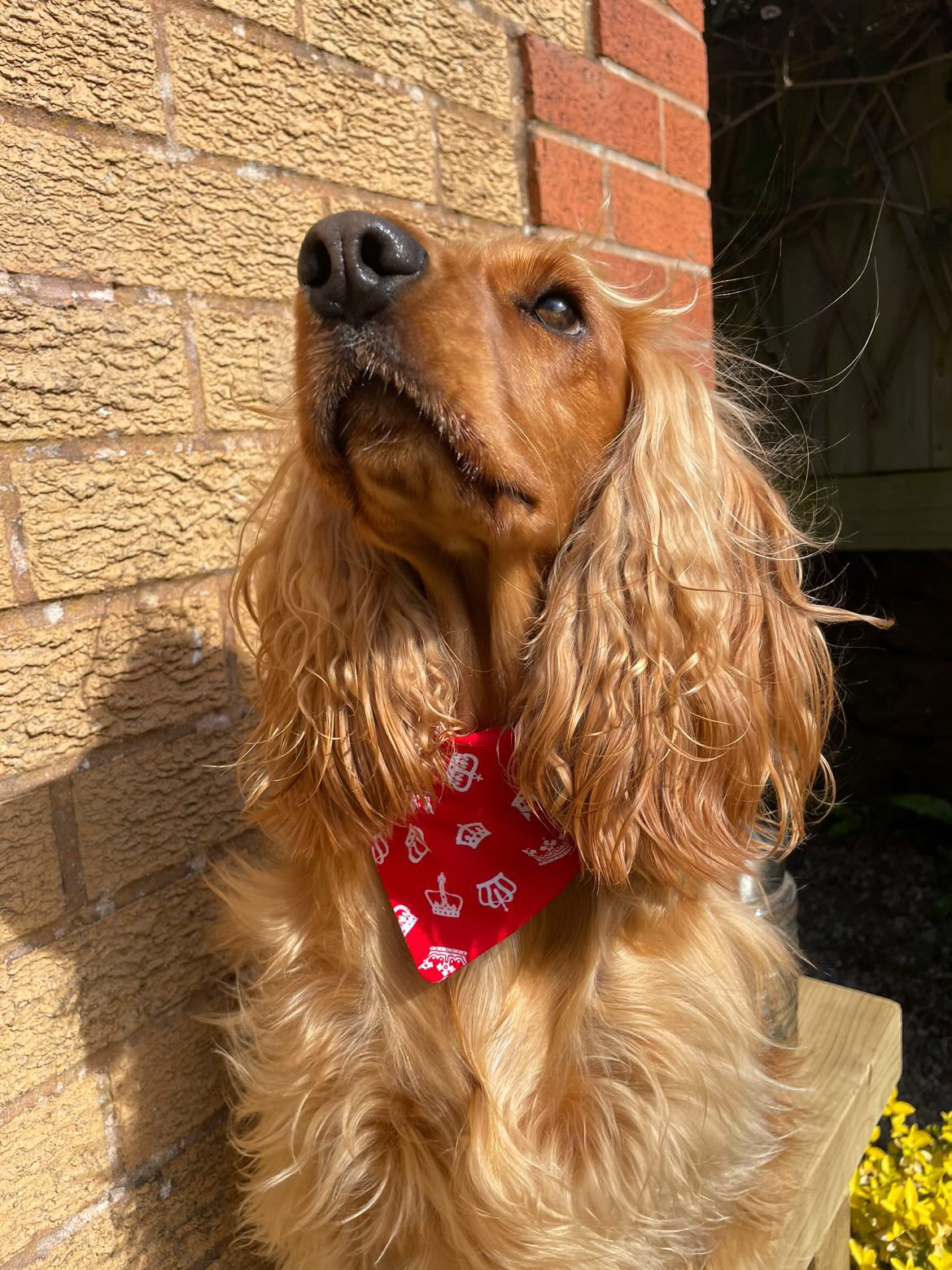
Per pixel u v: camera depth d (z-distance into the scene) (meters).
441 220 0.62
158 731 0.48
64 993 0.44
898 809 1.50
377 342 0.38
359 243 0.37
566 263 0.45
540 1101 0.44
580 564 0.47
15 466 0.41
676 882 0.45
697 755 0.46
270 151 0.51
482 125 0.64
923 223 1.24
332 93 0.54
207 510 0.50
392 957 0.46
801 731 0.50
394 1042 0.45
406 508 0.43
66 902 0.44
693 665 0.45
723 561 0.48
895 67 1.23
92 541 0.44
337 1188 0.45
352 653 0.46
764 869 0.64
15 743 0.42
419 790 0.46
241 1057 0.49
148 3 0.45
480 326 0.40
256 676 0.50
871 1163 0.82
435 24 0.60
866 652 1.51
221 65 0.48
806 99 1.30
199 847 0.51
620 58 0.75
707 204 0.87
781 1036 0.58
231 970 0.52
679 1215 0.45
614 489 0.47
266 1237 0.50
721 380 0.65
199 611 0.50
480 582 0.48
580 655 0.46
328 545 0.48
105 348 0.44
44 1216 0.43
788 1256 0.52
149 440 0.47
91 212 0.43
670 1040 0.44
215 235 0.49
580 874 0.46
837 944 1.26
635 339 0.51
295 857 0.49
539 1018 0.45
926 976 1.19
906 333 1.27
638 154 0.77
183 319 0.48
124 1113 0.47
